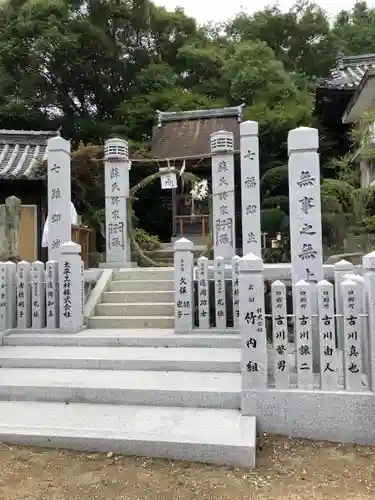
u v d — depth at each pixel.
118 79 22.77
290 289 6.47
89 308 7.15
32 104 20.92
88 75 21.20
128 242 10.24
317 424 4.09
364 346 4.34
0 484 3.37
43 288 6.81
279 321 4.25
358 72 18.30
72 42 19.28
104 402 4.64
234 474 3.48
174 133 17.59
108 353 5.73
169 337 6.10
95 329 6.86
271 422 4.16
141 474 3.47
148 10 22.09
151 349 5.93
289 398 4.14
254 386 4.21
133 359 5.39
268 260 13.30
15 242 7.75
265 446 3.95
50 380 4.96
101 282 7.90
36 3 20.11
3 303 6.52
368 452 3.86
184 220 15.90
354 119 15.55
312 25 24.36
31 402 4.72
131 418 4.20
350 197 13.34
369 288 4.08
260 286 4.22
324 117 18.28
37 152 13.52
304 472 3.54
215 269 6.45
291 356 5.57
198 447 3.63
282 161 18.84
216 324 6.42
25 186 12.09
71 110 22.41
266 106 18.73
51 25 19.62
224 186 9.75
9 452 3.81
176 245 6.41
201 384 4.69
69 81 21.34
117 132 21.02
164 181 10.73
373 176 13.61
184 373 5.16
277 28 24.64
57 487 3.33
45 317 6.80
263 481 3.40
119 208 10.13
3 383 4.88
